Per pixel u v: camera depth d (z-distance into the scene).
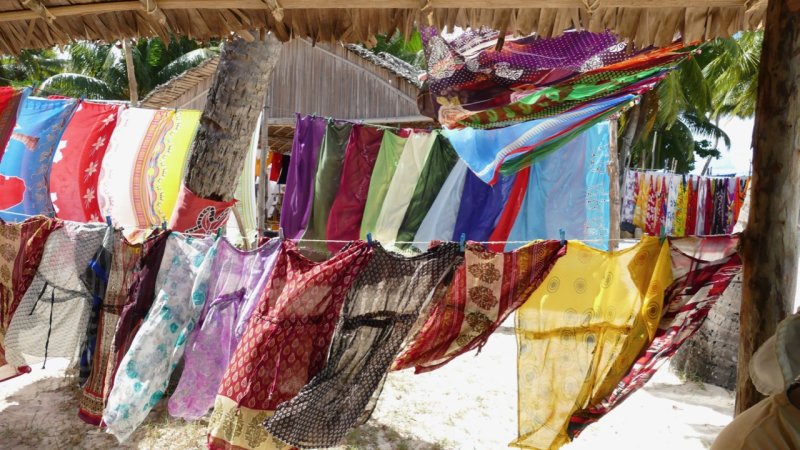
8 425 3.74
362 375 2.38
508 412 4.25
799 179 2.05
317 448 2.27
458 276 2.47
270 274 2.58
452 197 5.66
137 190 5.29
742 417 1.29
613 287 2.43
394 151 5.81
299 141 5.79
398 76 9.93
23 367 3.21
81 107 5.25
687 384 4.99
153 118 5.38
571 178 5.46
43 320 3.19
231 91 4.24
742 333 2.21
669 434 3.93
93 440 3.59
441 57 3.37
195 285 2.89
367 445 3.64
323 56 10.54
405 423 4.01
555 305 2.48
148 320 2.85
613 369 2.32
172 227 4.33
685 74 12.05
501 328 6.77
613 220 5.31
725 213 11.70
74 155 5.25
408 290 2.41
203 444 3.58
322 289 2.43
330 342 2.46
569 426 2.41
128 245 3.14
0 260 3.12
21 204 5.03
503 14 2.11
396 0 2.06
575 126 4.44
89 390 3.12
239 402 2.33
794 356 1.29
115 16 2.26
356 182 5.76
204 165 4.29
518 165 4.95
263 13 2.22
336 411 2.32
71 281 3.21
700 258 2.31
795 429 1.19
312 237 5.72
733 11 2.14
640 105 12.22
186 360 2.89
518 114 3.90
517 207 5.55
